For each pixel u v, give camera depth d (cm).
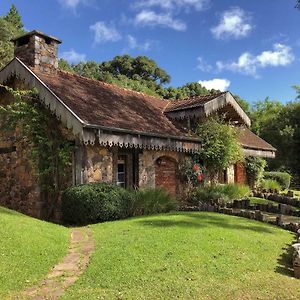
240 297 527
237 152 1878
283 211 1387
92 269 628
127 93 1783
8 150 1452
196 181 1702
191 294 528
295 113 3666
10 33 3173
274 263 702
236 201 1501
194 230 897
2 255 665
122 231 911
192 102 1800
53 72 1466
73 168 1259
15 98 1398
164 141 1469
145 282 569
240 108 1908
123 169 1433
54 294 531
